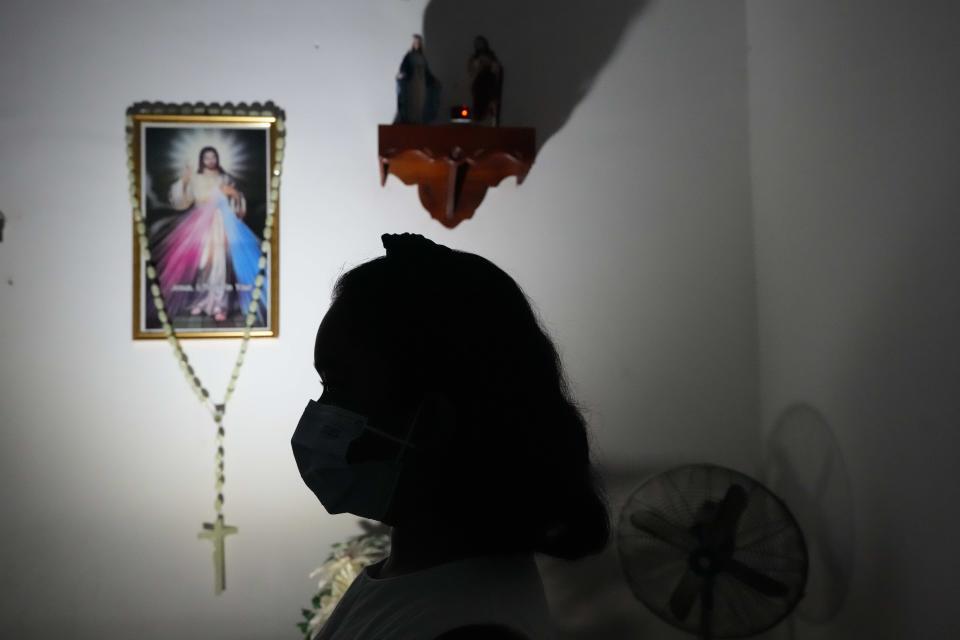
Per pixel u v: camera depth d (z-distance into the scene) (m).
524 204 2.08
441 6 2.09
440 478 0.65
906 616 1.45
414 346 0.66
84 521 1.94
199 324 1.99
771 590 1.58
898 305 1.47
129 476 1.96
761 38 2.06
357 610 0.65
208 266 2.00
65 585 1.93
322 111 2.05
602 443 2.07
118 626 1.94
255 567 1.98
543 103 2.10
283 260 2.02
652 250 2.11
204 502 1.98
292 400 2.01
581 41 2.12
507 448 0.63
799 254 1.87
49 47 1.99
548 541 0.66
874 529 1.56
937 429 1.36
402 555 0.68
